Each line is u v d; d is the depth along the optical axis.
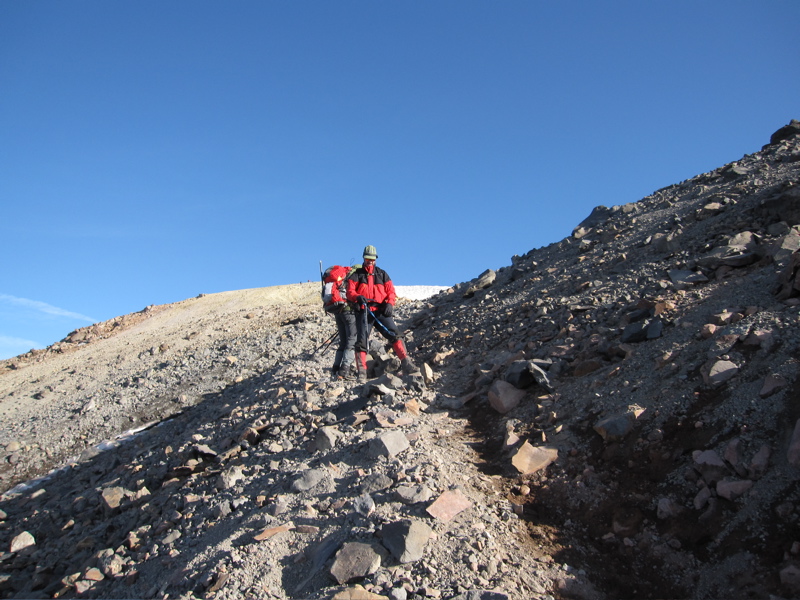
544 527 3.91
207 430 7.64
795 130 11.65
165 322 23.81
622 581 3.38
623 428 4.38
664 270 7.20
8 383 17.72
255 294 26.70
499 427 5.37
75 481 8.82
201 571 3.89
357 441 5.26
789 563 2.96
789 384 3.92
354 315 7.49
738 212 7.91
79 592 4.61
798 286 4.87
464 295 11.45
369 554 3.52
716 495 3.58
